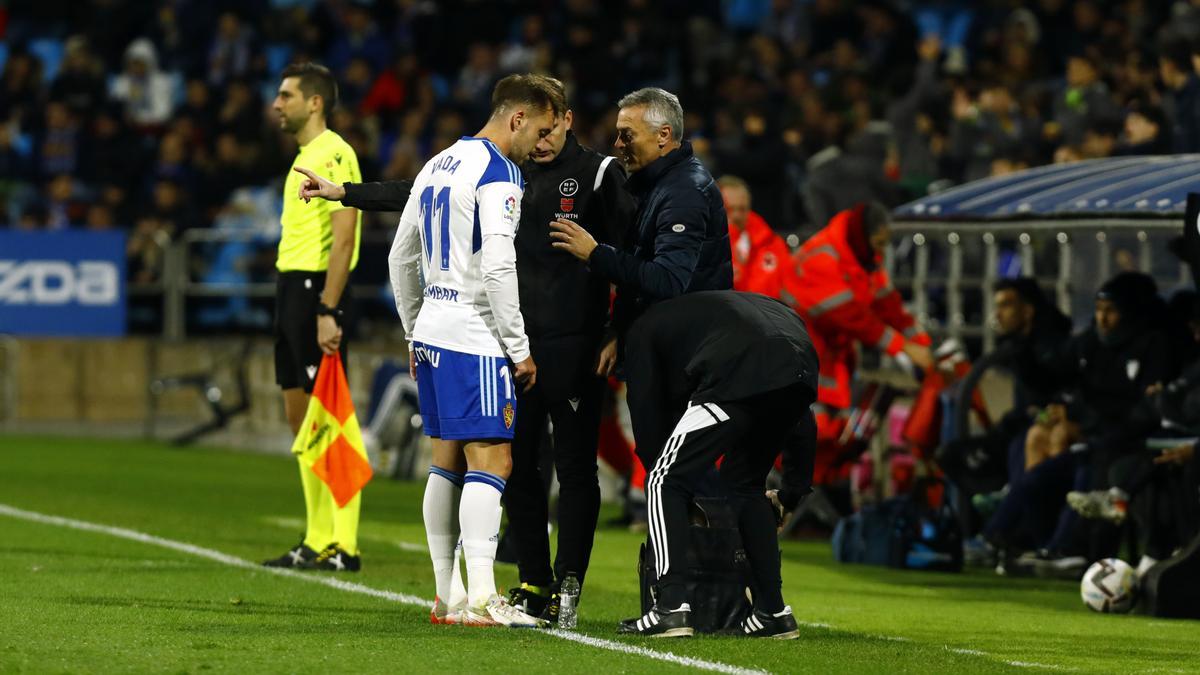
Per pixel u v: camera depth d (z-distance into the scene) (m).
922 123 59.62
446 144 73.69
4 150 79.62
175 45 87.31
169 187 74.00
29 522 38.41
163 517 40.81
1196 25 61.06
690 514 24.09
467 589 24.84
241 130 78.75
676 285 23.00
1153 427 34.62
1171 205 31.72
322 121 31.89
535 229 23.98
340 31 87.31
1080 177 36.56
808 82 68.69
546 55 78.50
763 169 58.78
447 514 24.56
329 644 22.30
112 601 26.36
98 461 56.53
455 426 23.36
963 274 52.81
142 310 68.94
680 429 22.86
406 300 24.39
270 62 87.88
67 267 67.94
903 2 85.88
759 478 23.89
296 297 31.89
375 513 44.38
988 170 58.12
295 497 47.31
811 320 40.41
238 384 64.94
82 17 91.81
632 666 21.00
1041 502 36.53
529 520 24.94
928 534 36.72
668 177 23.56
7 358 67.56
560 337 23.97
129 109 84.62
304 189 24.88
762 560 23.72
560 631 23.81
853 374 43.41
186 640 22.52
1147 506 35.25
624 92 78.56
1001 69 64.19
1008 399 48.00
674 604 23.27
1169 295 44.59
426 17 85.06
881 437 44.25
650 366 23.27
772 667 21.28
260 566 31.69
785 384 22.55
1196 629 27.86
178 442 64.75
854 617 28.44
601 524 43.81
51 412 68.12
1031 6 73.56
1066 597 32.53
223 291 69.31
